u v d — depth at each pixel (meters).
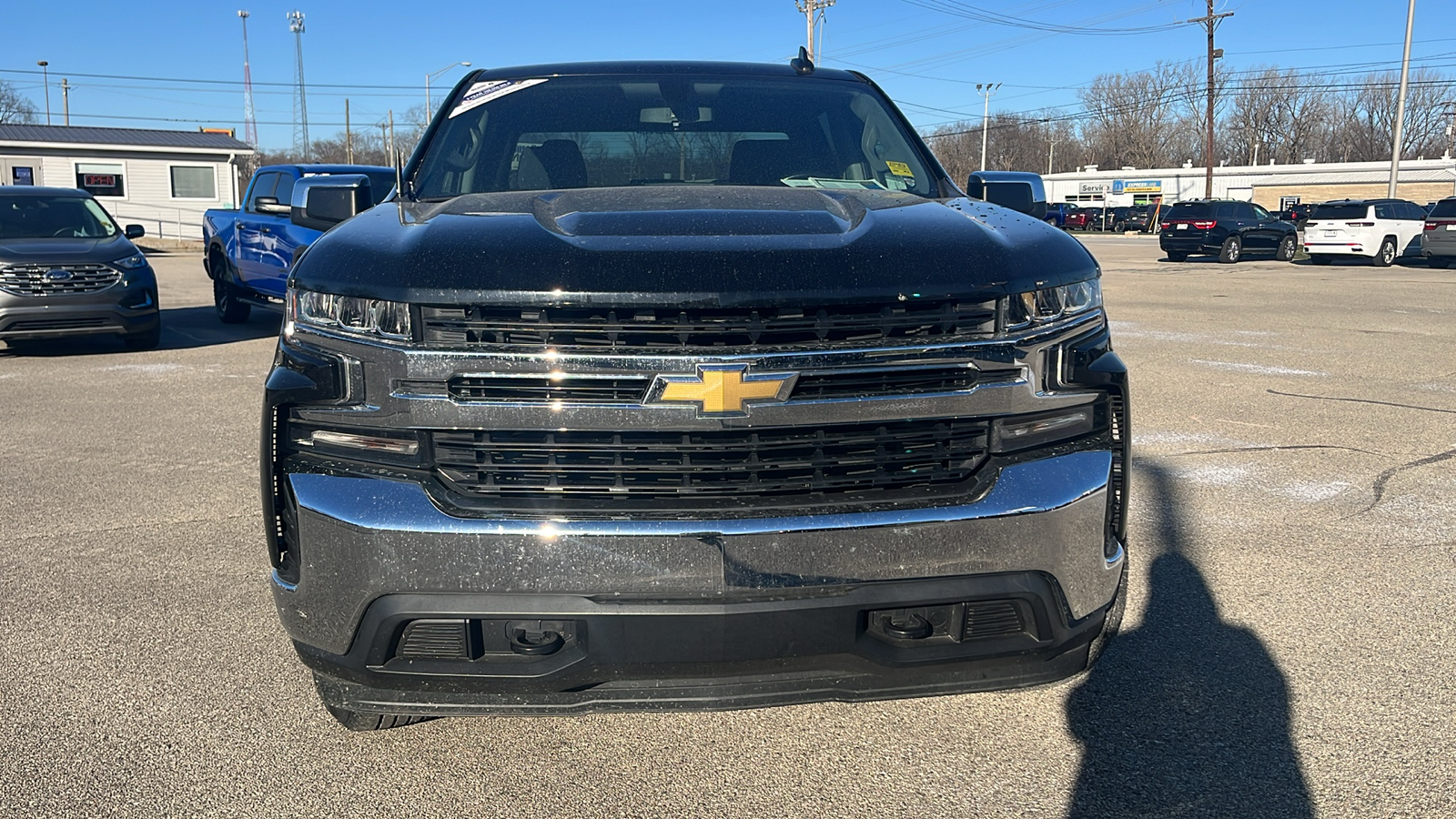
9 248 10.20
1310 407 7.64
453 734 2.95
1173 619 3.74
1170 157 99.31
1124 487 2.63
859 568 2.27
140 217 39.19
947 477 2.38
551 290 2.22
